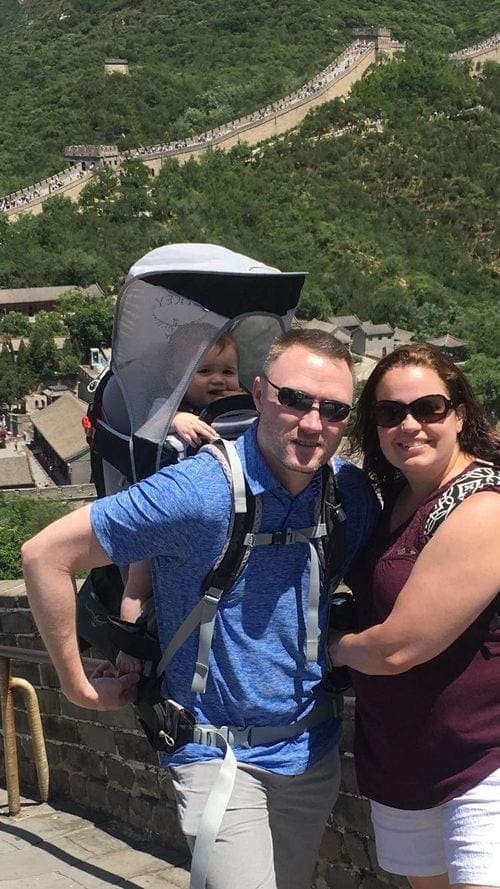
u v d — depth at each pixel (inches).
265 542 160.9
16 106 7381.9
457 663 154.9
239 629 162.9
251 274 181.6
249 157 5802.2
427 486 163.6
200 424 177.9
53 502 2297.0
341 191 5600.4
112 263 4781.0
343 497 169.5
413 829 162.7
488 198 5689.0
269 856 163.0
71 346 3860.7
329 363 160.1
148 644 175.2
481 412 167.5
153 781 262.2
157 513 156.2
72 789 287.3
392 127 6087.6
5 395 3651.6
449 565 150.9
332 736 178.1
